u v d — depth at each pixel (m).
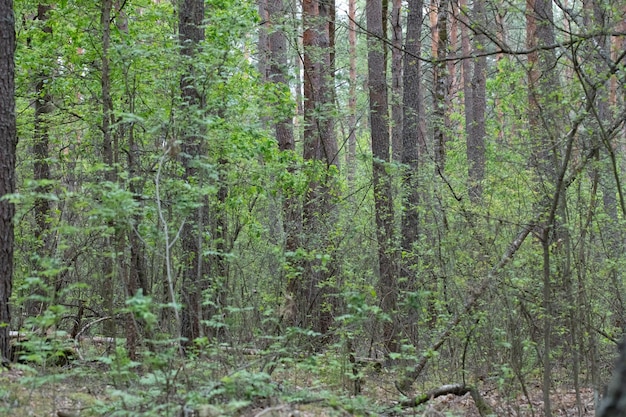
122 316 9.32
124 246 7.65
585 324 7.72
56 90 11.06
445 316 8.95
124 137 9.74
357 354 9.87
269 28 11.86
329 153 14.07
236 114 9.56
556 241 8.29
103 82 8.31
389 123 12.73
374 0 13.02
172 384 5.84
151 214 7.93
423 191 11.46
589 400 8.73
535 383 9.69
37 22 11.56
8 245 7.56
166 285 8.28
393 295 10.02
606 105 8.78
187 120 7.63
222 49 9.21
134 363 5.98
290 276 8.31
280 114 11.22
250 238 10.90
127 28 11.38
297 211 11.16
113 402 6.07
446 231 10.04
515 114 9.26
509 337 8.41
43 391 6.46
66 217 9.88
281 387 6.86
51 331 8.99
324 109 11.65
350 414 6.29
